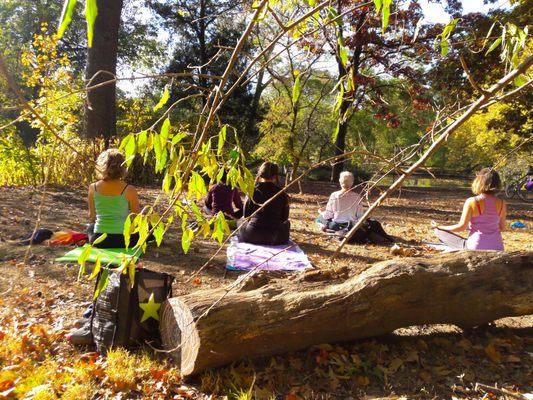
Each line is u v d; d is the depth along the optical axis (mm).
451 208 14695
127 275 3482
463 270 3635
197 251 6312
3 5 33562
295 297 3365
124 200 5512
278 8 2084
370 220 7438
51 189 10734
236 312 3199
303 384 3234
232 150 1835
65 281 5043
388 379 3322
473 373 3385
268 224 6602
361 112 21766
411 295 3469
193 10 21984
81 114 15125
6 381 3049
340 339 3512
